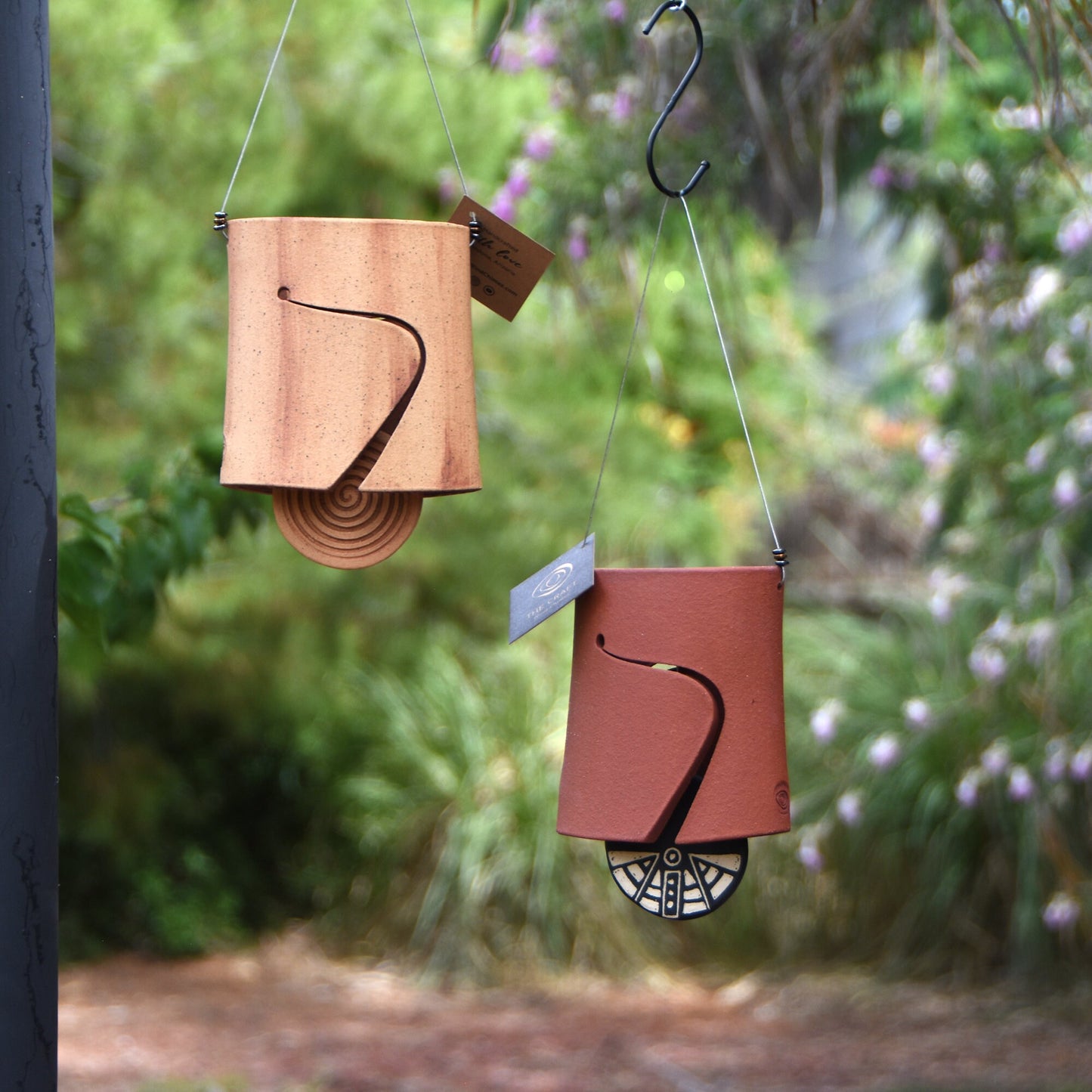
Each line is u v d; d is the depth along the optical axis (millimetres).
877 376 11414
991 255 5660
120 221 5750
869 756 7320
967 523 6379
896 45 4535
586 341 7715
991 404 5902
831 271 13531
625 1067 5973
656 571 1975
